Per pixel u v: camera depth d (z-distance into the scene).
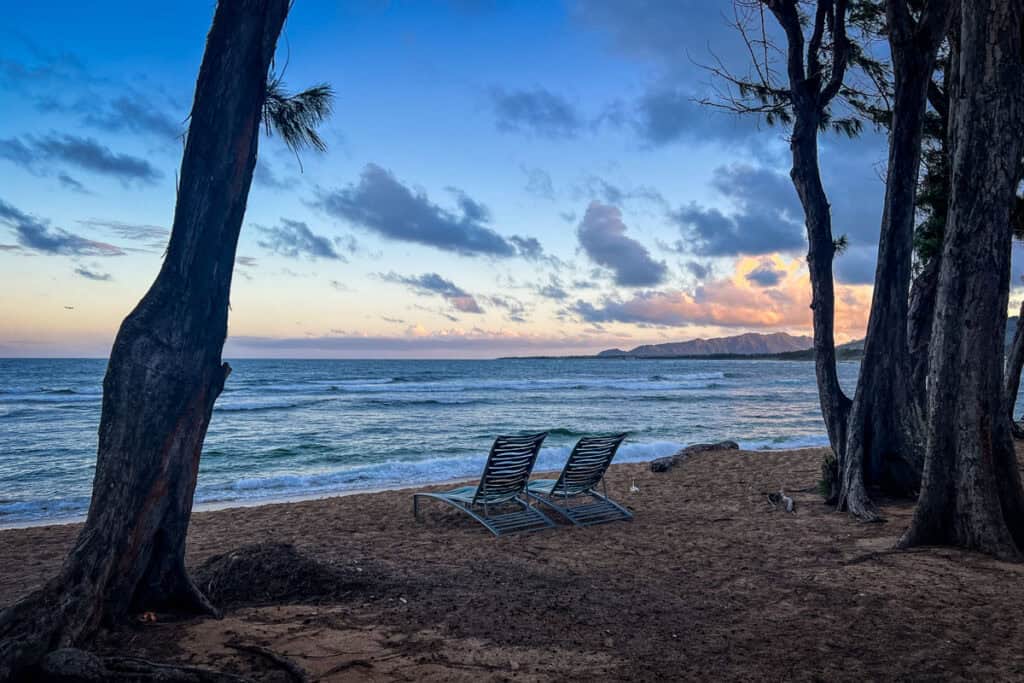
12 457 17.97
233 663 3.75
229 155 4.36
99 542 4.04
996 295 6.12
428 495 8.59
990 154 6.04
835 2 9.95
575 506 9.09
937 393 6.37
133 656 3.78
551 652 3.94
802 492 9.84
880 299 8.89
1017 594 4.90
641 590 5.24
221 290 4.45
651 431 24.94
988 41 6.01
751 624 4.41
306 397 41.19
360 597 5.02
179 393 4.30
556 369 118.94
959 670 3.60
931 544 6.34
